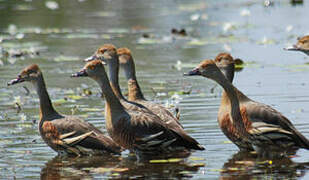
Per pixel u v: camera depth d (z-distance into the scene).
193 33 27.47
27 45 25.14
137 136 12.75
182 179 10.84
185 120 14.55
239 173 11.12
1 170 11.49
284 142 12.50
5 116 15.33
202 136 13.52
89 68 13.16
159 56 22.70
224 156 12.35
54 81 19.23
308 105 15.53
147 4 36.03
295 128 12.71
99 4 36.16
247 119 12.66
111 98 13.05
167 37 25.55
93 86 18.67
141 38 25.77
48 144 13.11
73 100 16.91
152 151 12.95
